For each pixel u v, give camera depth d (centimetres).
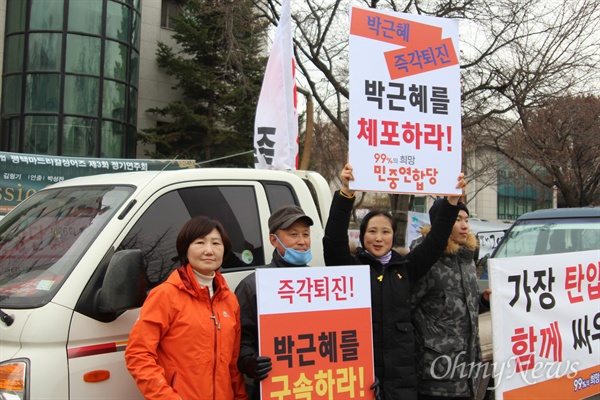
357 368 292
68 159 804
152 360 247
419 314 344
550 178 1723
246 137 1822
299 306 285
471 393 344
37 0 1761
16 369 246
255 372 268
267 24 1509
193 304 262
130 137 1891
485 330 451
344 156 2333
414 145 333
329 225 327
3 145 1808
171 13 2141
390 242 329
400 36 337
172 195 330
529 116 1552
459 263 349
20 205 370
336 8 1441
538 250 581
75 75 1762
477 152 2005
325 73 1485
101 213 304
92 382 261
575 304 359
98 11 1802
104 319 270
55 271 275
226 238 278
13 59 1786
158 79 2039
